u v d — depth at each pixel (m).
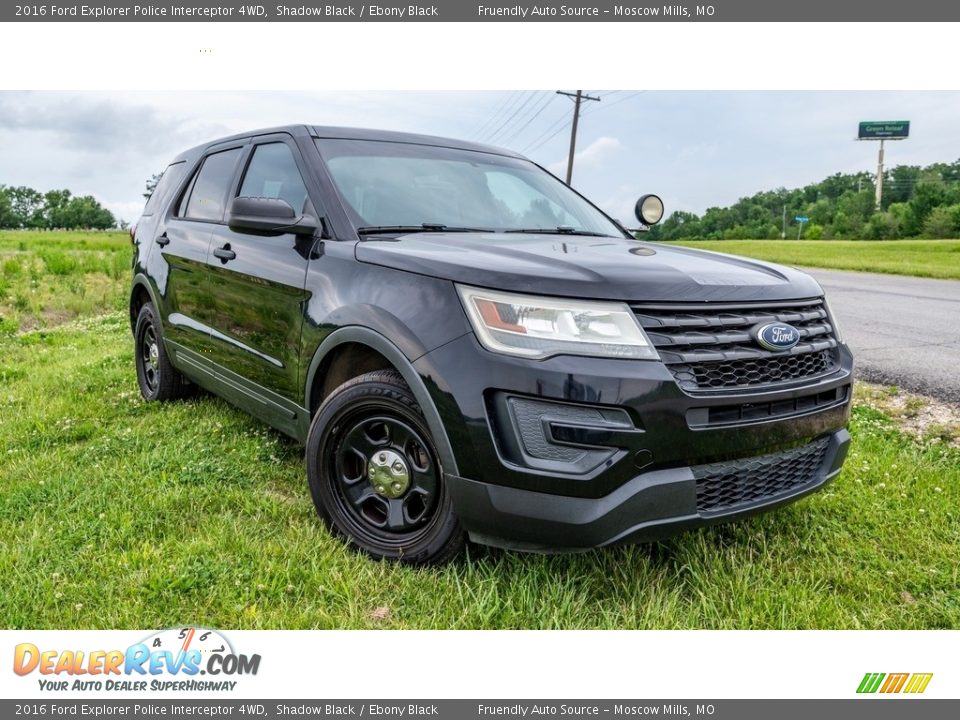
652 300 2.23
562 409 2.15
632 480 2.16
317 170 3.20
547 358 2.15
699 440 2.21
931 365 6.08
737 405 2.29
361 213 3.04
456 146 3.88
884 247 39.06
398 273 2.54
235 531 2.73
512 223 3.42
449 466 2.29
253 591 2.36
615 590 2.45
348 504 2.72
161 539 2.71
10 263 14.38
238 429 4.05
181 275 4.11
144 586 2.37
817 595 2.44
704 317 2.29
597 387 2.12
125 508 2.94
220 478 3.29
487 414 2.20
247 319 3.37
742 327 2.38
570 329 2.16
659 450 2.16
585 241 3.15
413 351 2.35
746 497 2.43
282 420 3.21
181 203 4.52
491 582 2.39
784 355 2.42
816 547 2.79
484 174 3.71
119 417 4.34
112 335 8.11
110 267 16.31
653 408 2.13
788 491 2.54
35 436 3.94
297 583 2.44
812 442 2.62
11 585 2.36
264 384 3.29
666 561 2.66
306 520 2.88
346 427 2.70
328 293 2.78
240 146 4.00
